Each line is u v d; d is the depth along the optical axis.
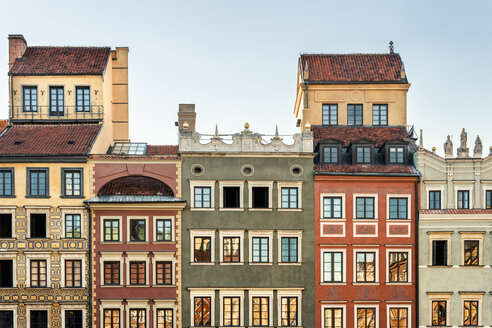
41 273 34.56
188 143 35.19
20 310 34.25
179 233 34.69
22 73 39.47
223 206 35.09
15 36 41.06
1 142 35.44
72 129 37.72
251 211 35.00
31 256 34.31
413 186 35.38
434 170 35.62
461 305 34.78
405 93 39.91
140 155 34.97
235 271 34.81
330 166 35.66
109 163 34.81
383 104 40.00
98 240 34.41
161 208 34.50
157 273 34.72
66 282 34.56
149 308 34.41
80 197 34.50
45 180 34.66
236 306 34.84
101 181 34.75
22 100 39.56
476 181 35.62
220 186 35.06
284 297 34.91
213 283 34.69
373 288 34.91
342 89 39.88
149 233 34.59
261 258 35.03
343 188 35.22
